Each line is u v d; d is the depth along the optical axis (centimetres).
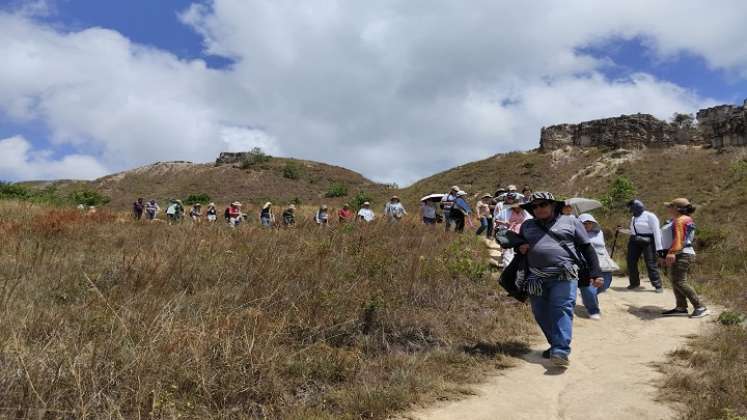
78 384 339
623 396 423
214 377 402
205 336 446
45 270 679
